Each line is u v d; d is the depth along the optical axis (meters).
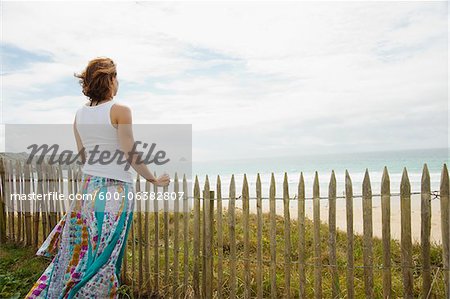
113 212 3.21
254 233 6.51
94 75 3.22
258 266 3.77
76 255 3.23
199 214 4.02
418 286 4.00
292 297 4.09
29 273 4.82
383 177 3.28
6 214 6.45
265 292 4.13
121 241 3.27
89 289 3.10
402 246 3.24
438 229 8.88
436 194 3.15
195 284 4.05
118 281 3.35
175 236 4.15
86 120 3.23
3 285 4.39
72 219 3.27
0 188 6.38
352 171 45.56
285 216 3.64
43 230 5.70
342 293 3.92
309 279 4.47
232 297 3.89
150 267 4.56
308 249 5.79
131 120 3.24
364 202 3.32
